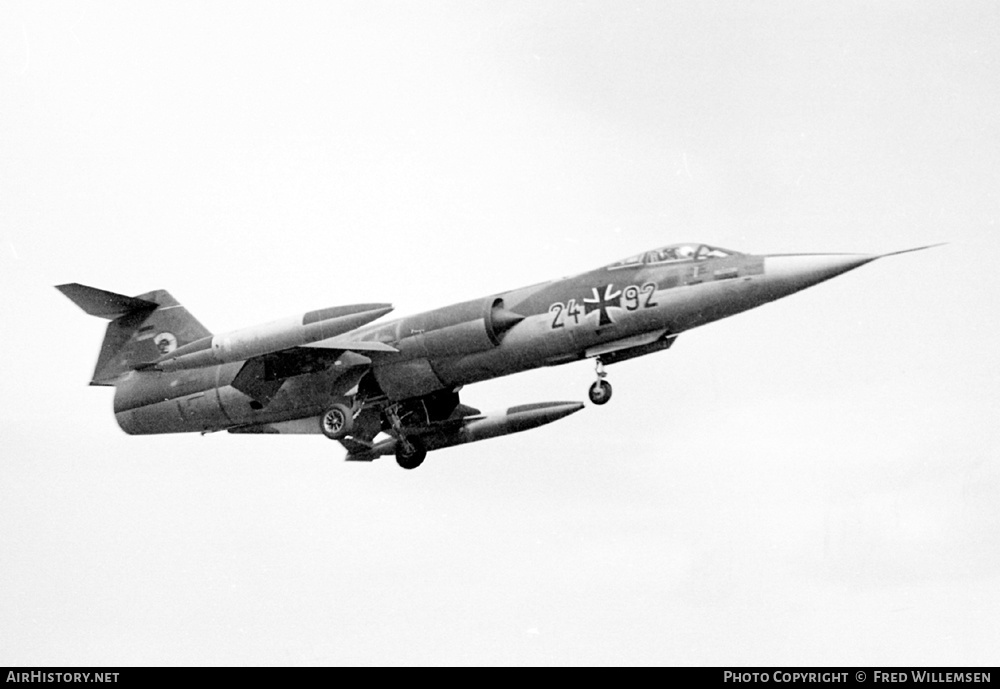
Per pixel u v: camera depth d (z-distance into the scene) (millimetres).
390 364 52531
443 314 51844
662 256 50719
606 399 51219
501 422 56750
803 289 48875
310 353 52438
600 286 50656
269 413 55188
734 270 49250
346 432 52531
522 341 50969
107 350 58438
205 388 55875
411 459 57531
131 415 57344
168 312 57906
